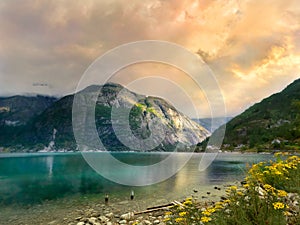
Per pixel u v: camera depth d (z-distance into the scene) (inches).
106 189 619.2
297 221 140.0
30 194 594.2
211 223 146.6
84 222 344.2
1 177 971.9
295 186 207.0
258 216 135.3
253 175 179.8
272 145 2938.0
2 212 420.8
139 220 331.9
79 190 626.8
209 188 597.6
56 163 1839.3
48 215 394.3
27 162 2068.2
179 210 174.9
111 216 365.7
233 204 149.9
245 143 3784.5
